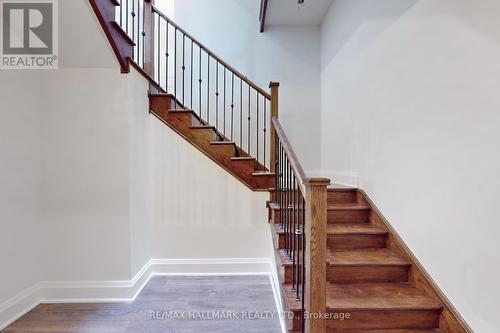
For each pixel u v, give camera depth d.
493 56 1.46
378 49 2.60
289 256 2.22
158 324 2.15
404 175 2.22
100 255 2.55
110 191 2.56
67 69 2.55
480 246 1.53
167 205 3.10
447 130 1.77
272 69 4.22
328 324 1.83
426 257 1.98
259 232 3.12
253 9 4.21
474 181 1.57
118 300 2.51
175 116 3.10
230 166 3.10
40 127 2.53
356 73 3.07
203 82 4.20
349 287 2.09
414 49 2.09
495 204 1.44
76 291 2.53
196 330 2.08
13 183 2.23
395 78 2.33
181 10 4.19
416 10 2.06
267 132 4.20
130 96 2.60
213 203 3.11
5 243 2.15
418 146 2.05
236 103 4.21
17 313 2.24
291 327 1.74
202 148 3.09
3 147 2.14
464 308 1.64
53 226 2.54
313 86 4.26
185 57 4.19
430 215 1.93
